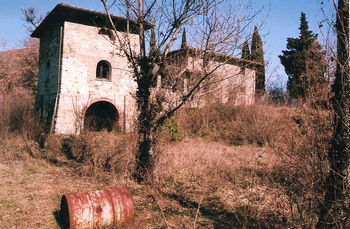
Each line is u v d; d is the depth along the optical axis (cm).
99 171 808
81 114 1622
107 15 738
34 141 1287
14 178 765
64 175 821
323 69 416
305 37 1666
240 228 477
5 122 1452
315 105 421
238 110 1712
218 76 834
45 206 582
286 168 507
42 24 1888
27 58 3116
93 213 465
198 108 1717
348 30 374
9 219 520
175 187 716
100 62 1844
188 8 677
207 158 970
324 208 384
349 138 370
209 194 670
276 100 1764
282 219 472
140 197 643
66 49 1694
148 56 727
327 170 395
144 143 747
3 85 3061
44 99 1909
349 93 372
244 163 952
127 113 1681
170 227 498
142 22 720
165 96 747
